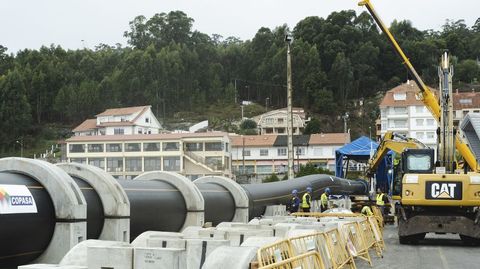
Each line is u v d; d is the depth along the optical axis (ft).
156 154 291.17
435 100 91.50
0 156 372.38
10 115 396.37
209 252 30.04
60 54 530.68
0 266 33.63
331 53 490.90
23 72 453.99
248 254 24.61
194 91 492.95
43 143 399.65
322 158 346.54
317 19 523.29
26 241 33.91
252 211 80.64
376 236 57.41
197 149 291.38
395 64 503.20
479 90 436.35
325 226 44.98
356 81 481.46
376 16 94.99
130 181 50.29
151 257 26.66
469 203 63.57
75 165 42.45
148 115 369.71
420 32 549.95
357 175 207.92
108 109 411.34
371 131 441.68
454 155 71.51
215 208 65.62
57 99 447.83
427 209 66.49
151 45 499.51
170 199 52.60
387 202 104.32
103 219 41.88
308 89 469.57
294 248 32.42
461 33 605.73
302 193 100.73
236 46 568.82
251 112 475.31
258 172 352.90
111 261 26.81
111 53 534.78
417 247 63.57
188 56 503.61
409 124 359.66
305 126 412.36
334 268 40.29
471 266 47.88
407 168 83.41
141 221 48.06
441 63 73.15
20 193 33.50
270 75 501.56
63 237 35.65
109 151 297.33
